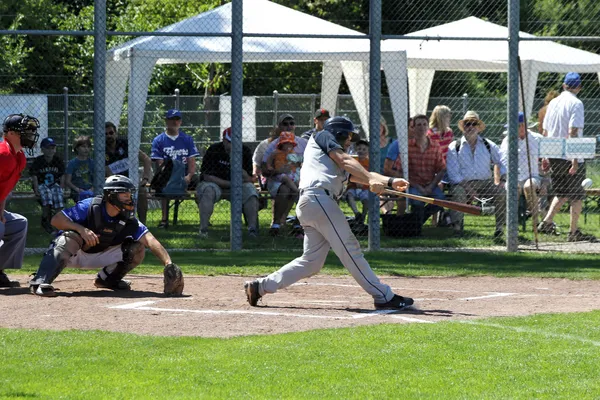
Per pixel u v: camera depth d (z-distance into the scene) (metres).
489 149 31.16
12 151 19.42
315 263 17.77
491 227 34.84
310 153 17.56
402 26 44.16
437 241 30.27
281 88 53.56
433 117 34.47
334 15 50.88
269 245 28.91
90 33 26.02
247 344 13.93
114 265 20.19
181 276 19.50
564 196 30.78
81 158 31.48
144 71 30.11
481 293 20.75
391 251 28.19
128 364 12.67
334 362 12.87
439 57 38.16
